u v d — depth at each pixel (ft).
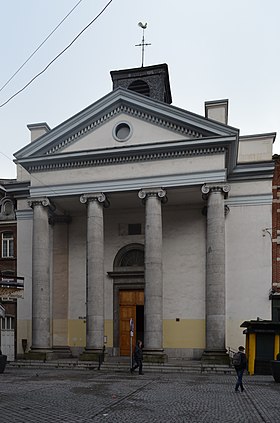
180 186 79.05
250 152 92.63
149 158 81.20
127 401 42.27
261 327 68.64
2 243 100.48
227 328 85.30
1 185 100.42
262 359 67.92
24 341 93.61
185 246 90.53
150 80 98.32
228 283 86.74
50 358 81.46
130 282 92.68
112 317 92.32
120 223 95.45
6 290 83.25
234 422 33.81
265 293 84.99
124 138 83.87
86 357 77.46
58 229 96.84
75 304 93.97
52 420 33.24
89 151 82.53
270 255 86.07
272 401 43.29
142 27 103.65
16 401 41.57
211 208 77.36
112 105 84.33
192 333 87.20
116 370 71.26
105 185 82.38
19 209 99.40
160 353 74.84
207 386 53.57
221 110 90.84
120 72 100.17
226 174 80.74
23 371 70.44
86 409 37.91
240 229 87.97
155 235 78.48
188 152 79.56
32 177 86.58
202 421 33.99
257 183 88.58
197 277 88.84
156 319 75.87
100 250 81.56
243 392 48.96
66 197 85.25
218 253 75.82
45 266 84.23
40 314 82.23
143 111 83.25
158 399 43.70
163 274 90.53
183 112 80.12
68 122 85.10
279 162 89.45
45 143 85.81
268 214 87.40
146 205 80.18
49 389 49.60
